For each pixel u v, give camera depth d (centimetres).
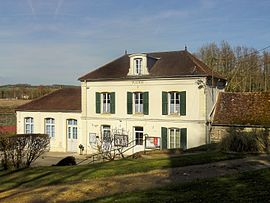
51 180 1246
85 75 3164
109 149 2872
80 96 3428
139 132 2962
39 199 1017
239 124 2531
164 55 3094
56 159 2700
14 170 1490
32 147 1675
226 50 5575
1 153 1591
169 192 994
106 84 3064
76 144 3212
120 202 899
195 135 2719
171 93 2823
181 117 2767
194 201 873
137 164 1474
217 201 859
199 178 1200
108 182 1188
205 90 2691
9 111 5094
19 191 1123
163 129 2841
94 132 3119
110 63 3241
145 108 2909
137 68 2961
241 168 1358
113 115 3039
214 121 2658
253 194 907
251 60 5497
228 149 1784
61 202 984
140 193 999
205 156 1628
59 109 3253
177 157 1656
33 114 3372
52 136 3303
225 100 2812
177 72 2784
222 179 1139
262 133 1855
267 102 2648
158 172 1319
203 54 5597
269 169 1280
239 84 5069
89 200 968
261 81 5466
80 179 1248
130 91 2966
